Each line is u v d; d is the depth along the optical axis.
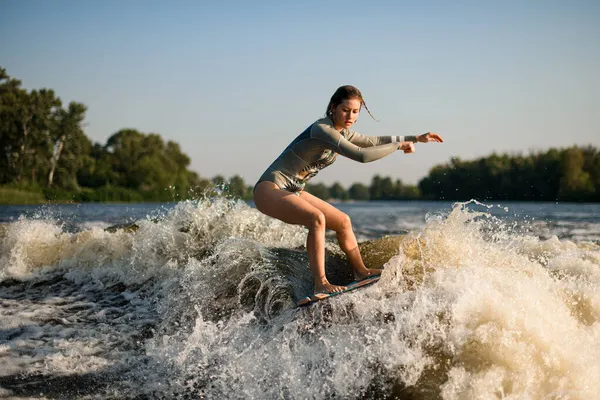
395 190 130.38
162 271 6.08
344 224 4.77
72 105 78.12
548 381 3.42
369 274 4.72
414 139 4.75
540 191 54.19
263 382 3.79
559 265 5.14
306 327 4.09
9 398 3.56
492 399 3.33
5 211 23.27
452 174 55.97
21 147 75.06
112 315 5.20
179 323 4.84
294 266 5.11
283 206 4.54
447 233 4.80
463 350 3.53
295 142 4.71
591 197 56.19
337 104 4.58
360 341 3.81
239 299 4.85
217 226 6.59
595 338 3.83
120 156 102.62
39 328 4.86
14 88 77.81
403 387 3.51
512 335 3.54
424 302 3.83
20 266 6.80
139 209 27.69
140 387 3.78
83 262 6.73
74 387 3.76
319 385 3.67
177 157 119.12
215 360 4.11
